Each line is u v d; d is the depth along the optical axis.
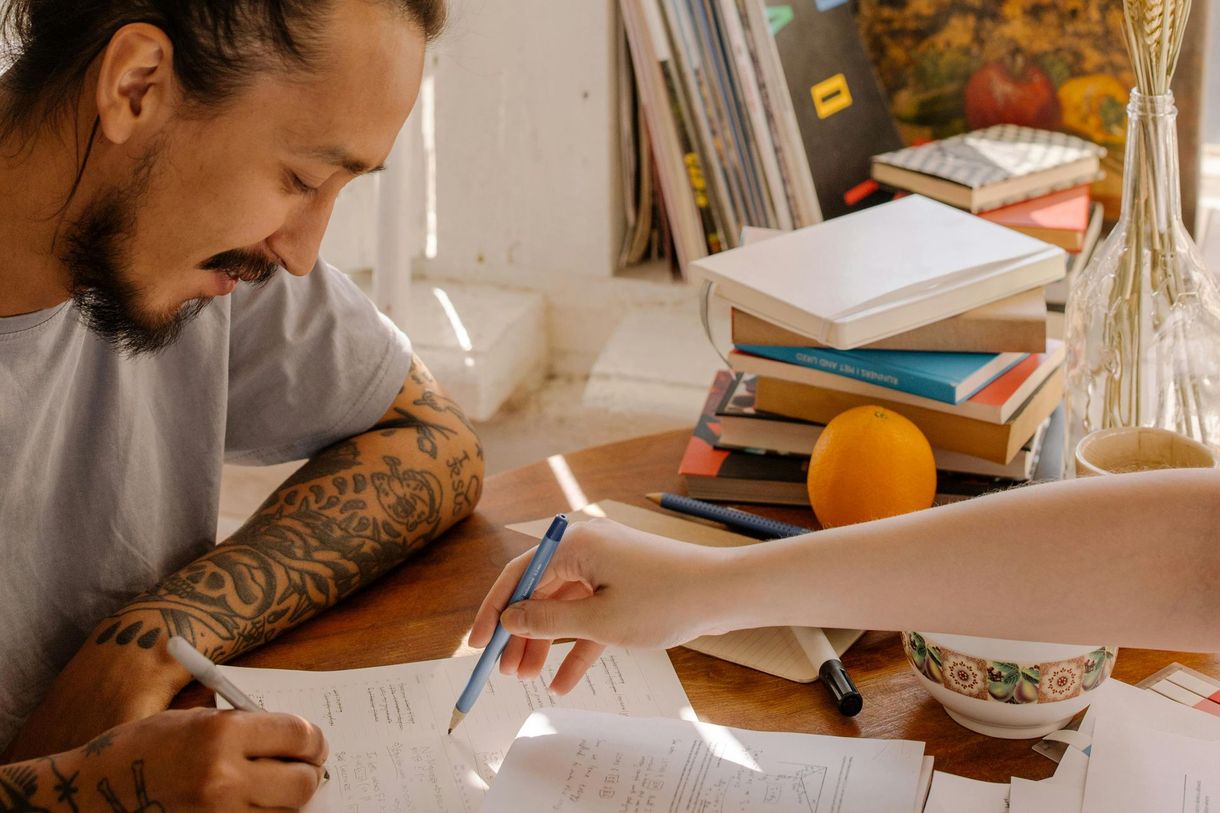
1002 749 0.81
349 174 0.78
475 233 2.00
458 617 0.98
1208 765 0.75
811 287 1.09
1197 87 1.59
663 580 0.81
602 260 1.95
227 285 0.84
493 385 1.84
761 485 1.12
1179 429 1.05
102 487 1.01
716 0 1.57
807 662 0.90
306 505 1.03
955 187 1.52
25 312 0.88
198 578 0.95
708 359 1.83
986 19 1.71
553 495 1.17
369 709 0.86
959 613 0.75
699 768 0.78
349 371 1.13
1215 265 1.73
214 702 0.88
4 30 0.79
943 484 1.10
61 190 0.79
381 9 0.73
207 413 1.08
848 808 0.74
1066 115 1.70
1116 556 0.72
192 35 0.71
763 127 1.62
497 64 1.86
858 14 1.77
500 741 0.83
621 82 1.86
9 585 0.96
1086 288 1.06
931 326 1.08
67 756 0.75
